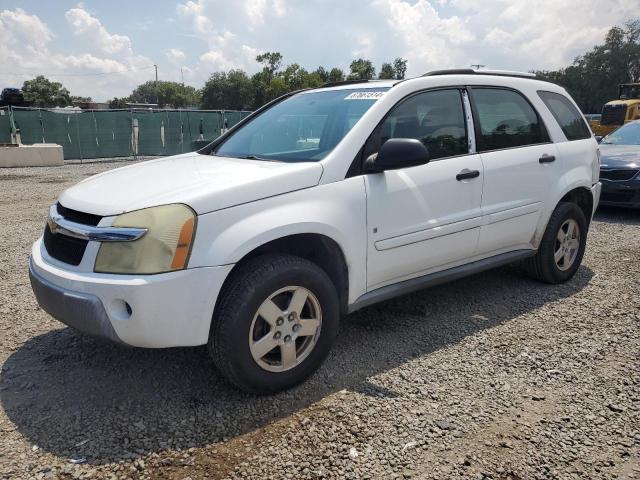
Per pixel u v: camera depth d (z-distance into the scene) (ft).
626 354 12.05
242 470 8.23
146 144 77.82
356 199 11.12
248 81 266.16
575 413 9.75
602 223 26.61
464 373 11.21
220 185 9.80
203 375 11.10
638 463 8.41
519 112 15.21
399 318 14.12
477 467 8.32
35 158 62.39
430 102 13.06
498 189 14.03
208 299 9.27
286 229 9.98
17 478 8.04
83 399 10.20
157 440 8.95
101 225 9.27
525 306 14.94
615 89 219.00
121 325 8.98
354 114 12.25
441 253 13.01
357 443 8.88
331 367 11.48
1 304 15.02
